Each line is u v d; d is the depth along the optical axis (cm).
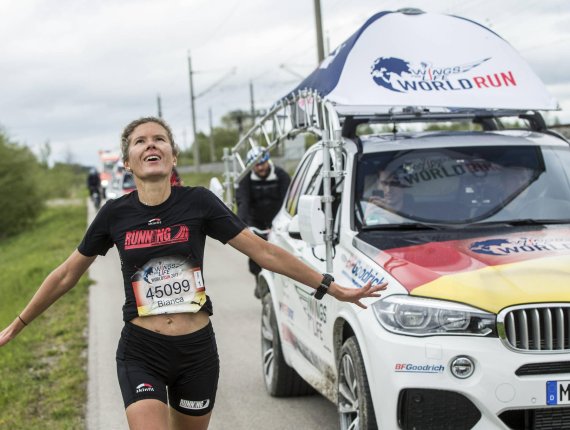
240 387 731
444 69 584
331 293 393
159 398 367
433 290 437
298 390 689
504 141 615
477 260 467
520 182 581
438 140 613
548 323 420
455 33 604
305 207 528
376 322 443
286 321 649
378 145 606
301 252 613
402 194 566
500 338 420
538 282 434
